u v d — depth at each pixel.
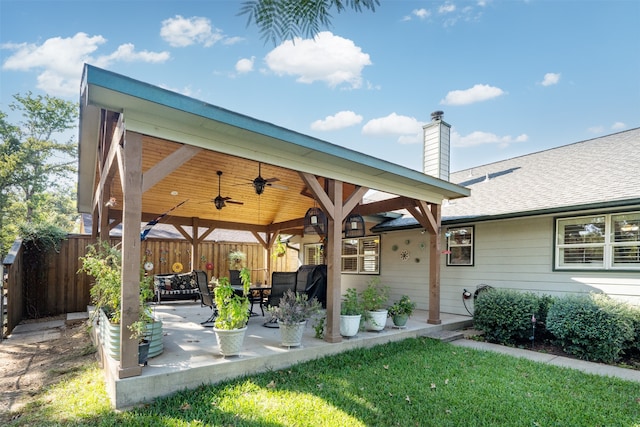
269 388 3.86
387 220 10.28
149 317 4.31
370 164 5.49
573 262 6.91
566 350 5.73
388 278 10.21
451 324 7.26
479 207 8.27
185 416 3.19
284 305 5.00
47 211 21.81
